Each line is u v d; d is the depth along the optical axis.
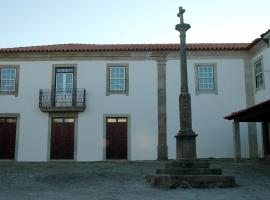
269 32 15.70
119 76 18.31
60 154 17.91
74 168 13.82
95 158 17.77
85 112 18.05
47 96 18.09
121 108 18.05
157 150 17.72
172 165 10.08
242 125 17.94
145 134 17.86
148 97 18.11
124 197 8.18
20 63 18.48
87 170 13.14
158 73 18.25
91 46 18.75
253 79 18.14
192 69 18.27
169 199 7.88
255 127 17.86
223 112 17.95
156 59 18.36
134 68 18.31
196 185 9.34
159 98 18.08
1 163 16.73
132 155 17.73
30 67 18.42
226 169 12.98
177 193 8.60
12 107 18.16
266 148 17.20
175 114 17.95
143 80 18.23
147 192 8.82
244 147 17.78
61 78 18.38
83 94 18.05
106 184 10.23
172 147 17.73
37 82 18.30
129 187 9.66
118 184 10.20
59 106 17.84
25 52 18.36
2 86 18.36
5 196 8.41
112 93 18.17
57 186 10.04
